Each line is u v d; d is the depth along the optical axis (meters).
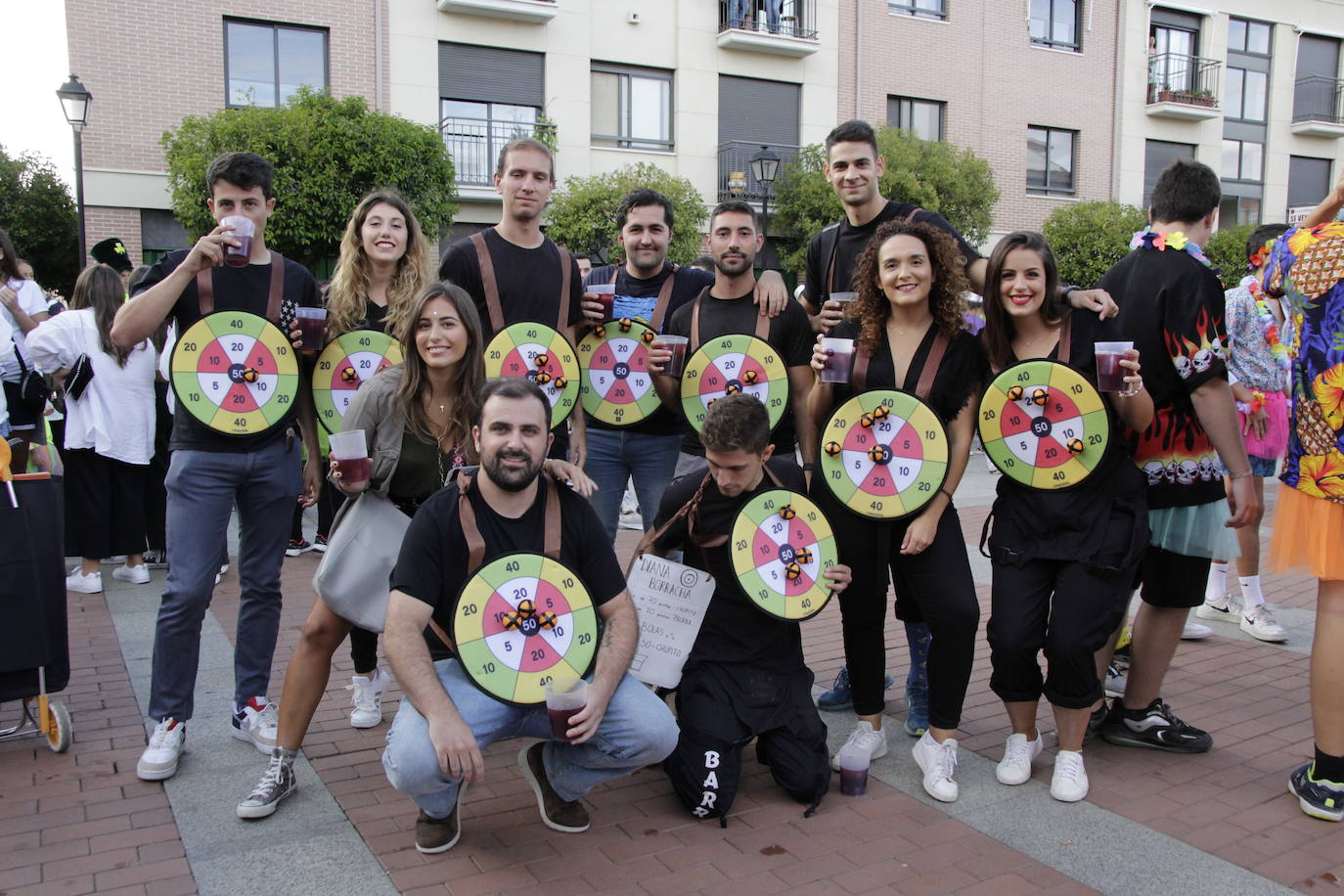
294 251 12.99
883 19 19.22
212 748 3.69
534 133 15.79
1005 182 20.69
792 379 4.14
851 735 3.85
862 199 4.27
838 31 18.75
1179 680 4.59
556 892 2.72
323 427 4.02
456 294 3.21
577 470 3.14
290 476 3.65
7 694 3.58
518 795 3.38
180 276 3.36
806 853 2.97
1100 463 3.33
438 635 2.98
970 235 17.41
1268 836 3.07
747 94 18.22
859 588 3.55
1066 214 18.52
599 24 16.94
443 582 2.94
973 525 8.57
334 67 15.05
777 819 3.21
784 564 3.38
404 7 15.45
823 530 3.45
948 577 3.43
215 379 3.47
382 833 3.05
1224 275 18.80
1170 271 3.53
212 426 3.42
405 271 4.13
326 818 3.15
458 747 2.63
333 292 4.17
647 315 4.64
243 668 3.71
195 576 3.45
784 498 3.44
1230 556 3.74
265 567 3.68
